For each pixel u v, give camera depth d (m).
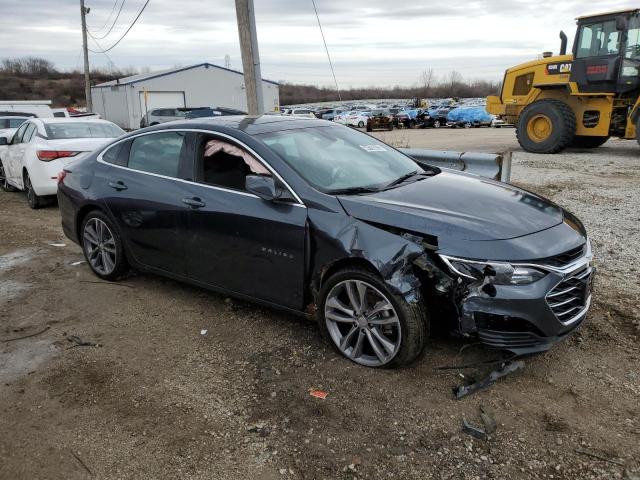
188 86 48.78
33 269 5.75
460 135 28.59
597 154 14.80
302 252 3.62
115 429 3.04
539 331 3.17
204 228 4.16
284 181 3.78
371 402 3.17
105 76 82.00
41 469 2.76
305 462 2.73
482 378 3.34
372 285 3.34
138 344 4.00
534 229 3.37
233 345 3.92
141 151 4.83
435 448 2.79
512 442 2.81
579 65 13.88
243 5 9.17
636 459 2.66
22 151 9.48
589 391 3.21
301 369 3.55
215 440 2.92
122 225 4.85
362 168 4.21
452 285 3.22
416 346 3.30
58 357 3.84
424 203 3.58
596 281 4.84
